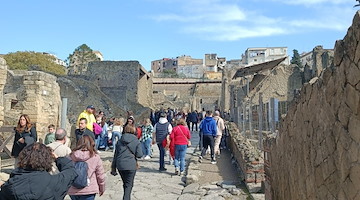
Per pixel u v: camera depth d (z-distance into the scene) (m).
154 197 8.16
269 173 6.64
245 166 8.68
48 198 3.03
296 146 4.60
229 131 16.09
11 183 2.97
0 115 9.82
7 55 58.28
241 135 13.85
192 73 118.94
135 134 7.20
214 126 12.18
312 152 3.82
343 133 2.87
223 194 7.93
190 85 66.56
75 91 30.91
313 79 4.00
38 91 13.77
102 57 110.81
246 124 15.35
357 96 2.57
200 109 58.38
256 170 8.41
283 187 5.46
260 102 10.33
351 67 2.67
